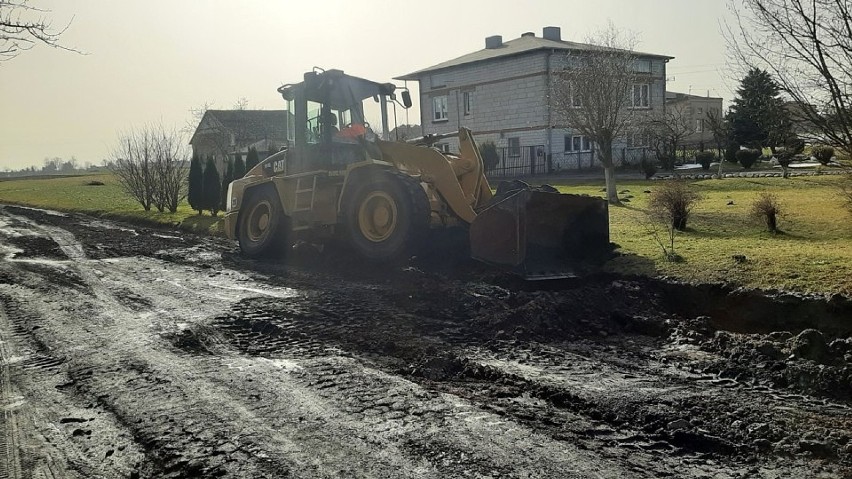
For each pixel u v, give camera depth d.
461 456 4.09
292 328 7.19
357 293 8.70
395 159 10.52
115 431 4.68
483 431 4.46
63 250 14.08
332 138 11.19
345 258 11.15
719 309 7.31
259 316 7.65
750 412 4.80
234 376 5.71
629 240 10.37
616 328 7.05
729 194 17.00
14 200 33.09
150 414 4.93
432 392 5.22
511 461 4.02
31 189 42.00
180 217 20.86
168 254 13.20
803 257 8.12
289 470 3.98
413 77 39.78
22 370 6.08
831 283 6.96
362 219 10.24
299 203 11.35
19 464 4.23
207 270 11.14
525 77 34.47
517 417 4.71
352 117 11.19
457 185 9.90
